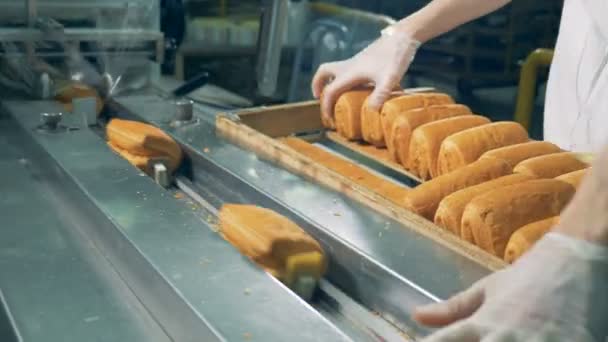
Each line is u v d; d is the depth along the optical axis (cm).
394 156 148
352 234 100
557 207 103
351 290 97
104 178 115
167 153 135
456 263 90
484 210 101
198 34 254
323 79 170
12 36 157
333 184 116
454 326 66
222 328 74
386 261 91
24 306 88
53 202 120
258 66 207
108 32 165
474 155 128
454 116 147
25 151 142
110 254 100
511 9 378
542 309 64
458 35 387
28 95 163
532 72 260
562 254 66
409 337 87
